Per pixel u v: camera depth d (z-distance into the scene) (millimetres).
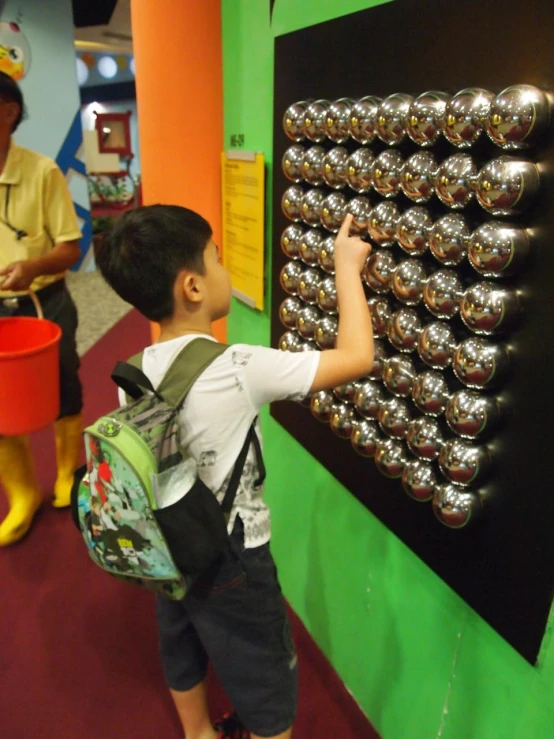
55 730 1304
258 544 930
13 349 1669
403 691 1146
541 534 748
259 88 1285
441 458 838
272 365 830
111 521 806
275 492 1585
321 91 1055
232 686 1008
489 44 713
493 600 849
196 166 1519
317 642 1480
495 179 669
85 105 10289
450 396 824
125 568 835
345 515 1268
